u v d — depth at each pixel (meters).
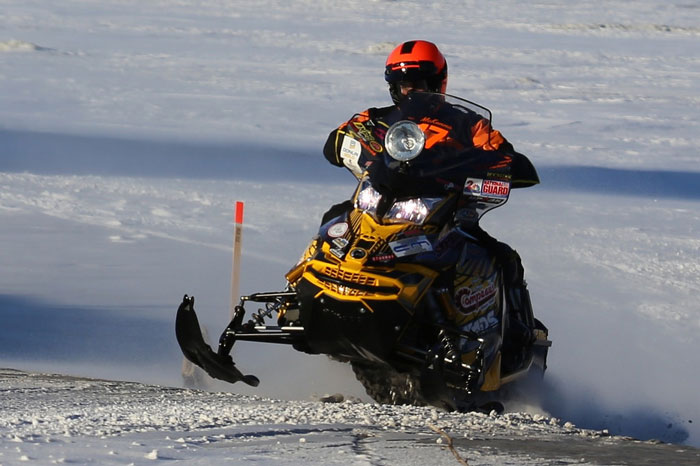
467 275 19.45
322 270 18.75
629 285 40.31
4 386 17.70
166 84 118.75
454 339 19.02
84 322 29.33
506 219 53.62
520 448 13.46
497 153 19.84
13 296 32.22
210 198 54.66
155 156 69.12
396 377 20.31
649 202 61.09
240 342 28.06
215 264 39.22
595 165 75.31
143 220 47.78
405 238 18.70
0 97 98.69
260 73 136.25
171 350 26.83
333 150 20.70
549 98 124.69
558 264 43.53
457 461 12.08
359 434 13.86
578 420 23.25
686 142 91.44
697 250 47.41
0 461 10.92
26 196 52.12
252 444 12.66
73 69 129.12
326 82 128.88
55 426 13.51
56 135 76.12
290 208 53.16
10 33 176.75
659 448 14.21
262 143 77.62
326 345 19.22
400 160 18.92
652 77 158.75
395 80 20.67
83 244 41.59
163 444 12.33
